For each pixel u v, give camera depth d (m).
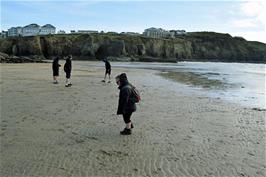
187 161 8.95
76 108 16.20
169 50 163.75
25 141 10.20
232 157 9.45
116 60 119.50
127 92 11.34
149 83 32.44
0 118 13.26
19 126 12.05
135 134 11.68
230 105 19.98
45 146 9.78
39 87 24.84
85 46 132.25
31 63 71.88
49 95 20.50
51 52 129.62
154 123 13.66
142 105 18.22
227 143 10.97
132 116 14.95
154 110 16.77
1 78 31.41
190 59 170.25
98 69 56.97
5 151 9.16
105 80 31.94
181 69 70.00
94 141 10.58
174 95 23.41
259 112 17.73
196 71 64.25
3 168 7.91
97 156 9.08
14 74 37.31
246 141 11.34
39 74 38.31
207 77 47.25
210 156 9.46
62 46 131.75
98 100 19.22
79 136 11.07
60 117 13.92
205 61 169.38
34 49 124.44
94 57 128.62
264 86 35.22
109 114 14.98
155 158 9.10
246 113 17.23
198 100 21.39
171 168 8.35
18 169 7.88
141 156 9.23
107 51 129.75
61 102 17.89
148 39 158.12
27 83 27.48
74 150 9.53
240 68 94.75
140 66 79.19
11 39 127.81
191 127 13.18
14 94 20.28
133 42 146.88
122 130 12.14
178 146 10.38
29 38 127.31
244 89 31.27
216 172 8.19
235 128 13.38
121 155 9.25
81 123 12.98
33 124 12.45
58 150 9.46
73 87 25.86
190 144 10.66
